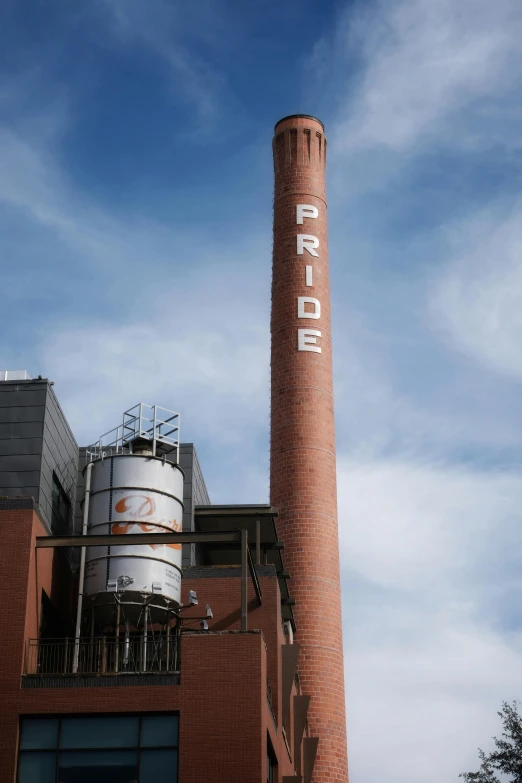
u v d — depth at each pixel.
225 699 36.50
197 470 53.78
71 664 41.84
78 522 49.84
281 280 65.75
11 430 45.16
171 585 42.72
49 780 35.94
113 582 41.75
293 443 61.09
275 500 60.34
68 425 49.56
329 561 58.84
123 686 36.94
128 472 43.97
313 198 68.00
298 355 63.22
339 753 55.03
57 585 42.75
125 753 36.19
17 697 36.91
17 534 39.47
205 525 51.97
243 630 37.44
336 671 56.81
